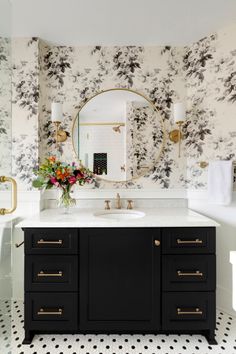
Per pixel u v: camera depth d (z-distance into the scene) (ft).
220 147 5.82
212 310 4.55
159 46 6.35
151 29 5.74
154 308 4.56
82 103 6.37
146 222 4.53
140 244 4.58
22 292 6.01
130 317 4.57
